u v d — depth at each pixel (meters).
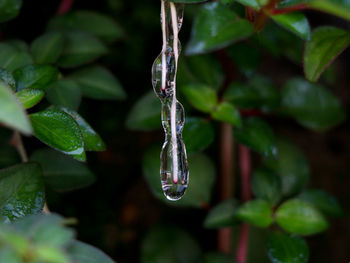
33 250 0.19
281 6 0.22
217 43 0.23
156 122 0.26
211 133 0.25
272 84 0.27
